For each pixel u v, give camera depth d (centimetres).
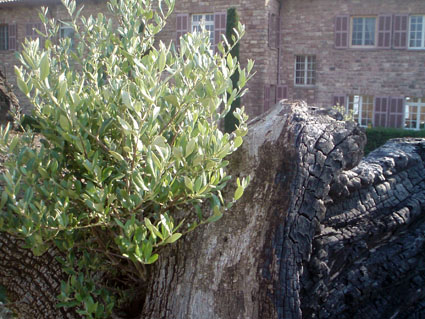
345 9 1716
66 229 223
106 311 254
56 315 279
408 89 1680
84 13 1798
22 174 228
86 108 224
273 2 1745
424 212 325
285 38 1802
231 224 253
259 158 268
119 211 223
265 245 239
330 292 273
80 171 243
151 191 202
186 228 263
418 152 358
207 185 211
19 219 235
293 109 288
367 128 1630
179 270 252
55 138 230
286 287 229
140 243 214
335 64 1752
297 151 258
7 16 2025
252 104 1731
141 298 283
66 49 283
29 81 214
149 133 206
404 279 303
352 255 280
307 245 242
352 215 284
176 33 1811
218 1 1752
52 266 295
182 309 239
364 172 298
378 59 1703
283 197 249
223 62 233
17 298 299
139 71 224
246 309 227
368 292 286
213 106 224
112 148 218
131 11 277
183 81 231
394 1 1662
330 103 1764
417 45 1692
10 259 303
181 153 204
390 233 308
